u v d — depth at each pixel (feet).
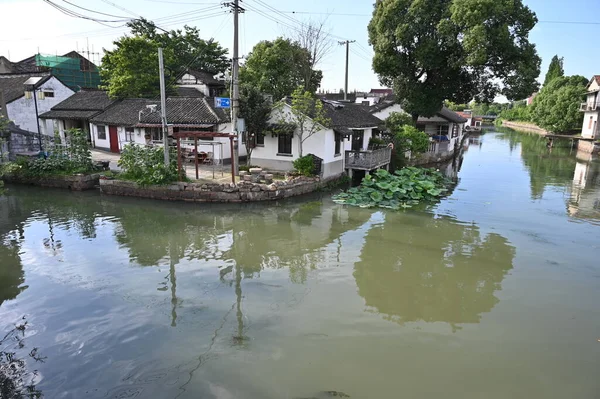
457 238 46.19
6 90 104.58
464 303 30.37
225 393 20.01
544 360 23.45
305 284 33.09
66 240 43.47
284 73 115.24
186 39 131.54
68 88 109.29
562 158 125.29
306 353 23.44
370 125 85.56
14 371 21.68
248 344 24.23
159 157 63.16
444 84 105.81
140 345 24.09
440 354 23.72
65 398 19.67
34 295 30.68
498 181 85.20
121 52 100.73
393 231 48.42
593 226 52.03
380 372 21.89
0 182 46.19
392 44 99.19
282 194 62.34
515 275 35.96
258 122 67.21
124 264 36.94
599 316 28.81
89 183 68.08
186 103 83.82
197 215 53.52
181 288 31.96
